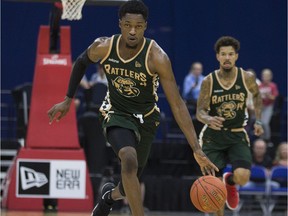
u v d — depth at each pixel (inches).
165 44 768.9
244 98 393.4
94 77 666.8
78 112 674.8
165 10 769.6
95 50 285.0
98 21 759.1
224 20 773.3
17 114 598.9
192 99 634.2
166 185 602.5
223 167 399.5
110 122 283.4
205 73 770.8
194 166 629.0
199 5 772.0
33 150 526.3
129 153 269.3
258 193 587.8
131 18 269.3
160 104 741.9
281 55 774.5
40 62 532.4
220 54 388.8
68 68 533.6
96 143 591.5
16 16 745.0
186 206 603.2
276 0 777.6
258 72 773.3
